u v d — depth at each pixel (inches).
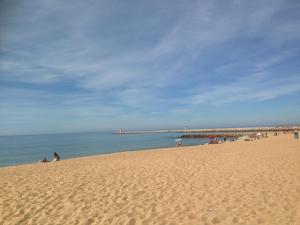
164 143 2050.9
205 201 225.6
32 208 221.0
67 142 2491.4
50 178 358.3
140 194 254.8
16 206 227.3
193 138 3061.0
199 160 485.4
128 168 423.8
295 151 561.9
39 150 1595.7
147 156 633.0
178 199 234.5
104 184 304.3
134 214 199.8
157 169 399.5
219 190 258.5
